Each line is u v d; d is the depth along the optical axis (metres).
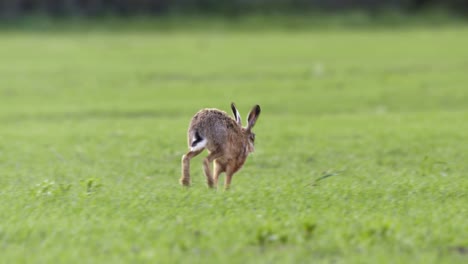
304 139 70.12
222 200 38.91
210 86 115.19
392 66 137.25
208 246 30.53
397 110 92.94
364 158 60.47
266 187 44.31
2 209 37.78
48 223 34.25
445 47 170.50
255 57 156.12
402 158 60.28
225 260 28.77
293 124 80.31
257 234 31.30
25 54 165.75
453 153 61.31
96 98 104.56
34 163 58.81
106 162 58.53
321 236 31.83
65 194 41.62
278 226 32.97
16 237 32.28
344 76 124.19
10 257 29.41
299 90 109.88
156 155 61.50
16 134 74.75
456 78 119.50
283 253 29.70
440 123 79.31
